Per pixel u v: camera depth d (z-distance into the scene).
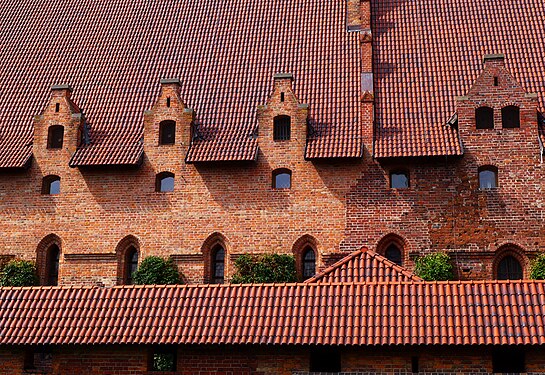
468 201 31.34
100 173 34.47
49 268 34.44
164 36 39.12
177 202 33.53
